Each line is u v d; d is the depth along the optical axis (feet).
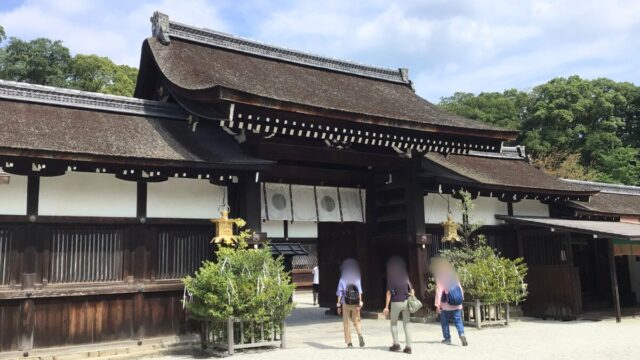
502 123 153.89
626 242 50.44
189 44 48.91
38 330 31.71
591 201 64.75
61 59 126.00
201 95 35.88
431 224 51.49
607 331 41.65
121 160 32.48
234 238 36.65
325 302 57.47
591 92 151.84
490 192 53.62
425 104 57.93
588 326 45.01
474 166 58.85
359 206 51.75
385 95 56.44
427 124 44.27
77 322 32.94
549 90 151.94
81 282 33.35
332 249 56.80
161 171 34.86
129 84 131.75
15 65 118.93
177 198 37.40
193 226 37.81
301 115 38.40
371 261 52.29
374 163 47.60
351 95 51.42
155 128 39.81
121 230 35.22
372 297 52.06
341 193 50.67
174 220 36.83
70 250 33.37
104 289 33.55
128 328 34.47
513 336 38.93
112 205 34.96
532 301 52.49
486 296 44.06
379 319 50.70
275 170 45.09
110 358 31.81
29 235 32.04
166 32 47.21
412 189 49.26
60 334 32.32
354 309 34.81
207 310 32.32
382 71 62.95
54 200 33.04
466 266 45.47
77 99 38.86
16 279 31.32
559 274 50.37
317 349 33.53
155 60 44.09
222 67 46.16
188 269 37.14
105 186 34.94
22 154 29.60
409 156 49.19
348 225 54.49
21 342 31.01
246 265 33.01
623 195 71.92
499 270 45.19
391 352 31.91
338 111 39.45
